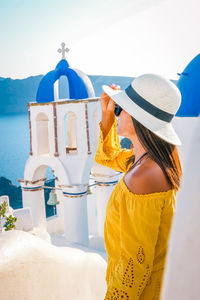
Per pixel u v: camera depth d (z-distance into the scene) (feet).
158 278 4.48
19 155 174.81
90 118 34.42
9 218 19.39
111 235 4.88
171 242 1.46
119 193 4.63
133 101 4.60
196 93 22.65
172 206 4.37
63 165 34.83
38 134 36.76
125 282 4.17
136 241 4.18
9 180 147.95
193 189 1.38
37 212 38.19
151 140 4.47
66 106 34.42
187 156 1.49
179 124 17.92
